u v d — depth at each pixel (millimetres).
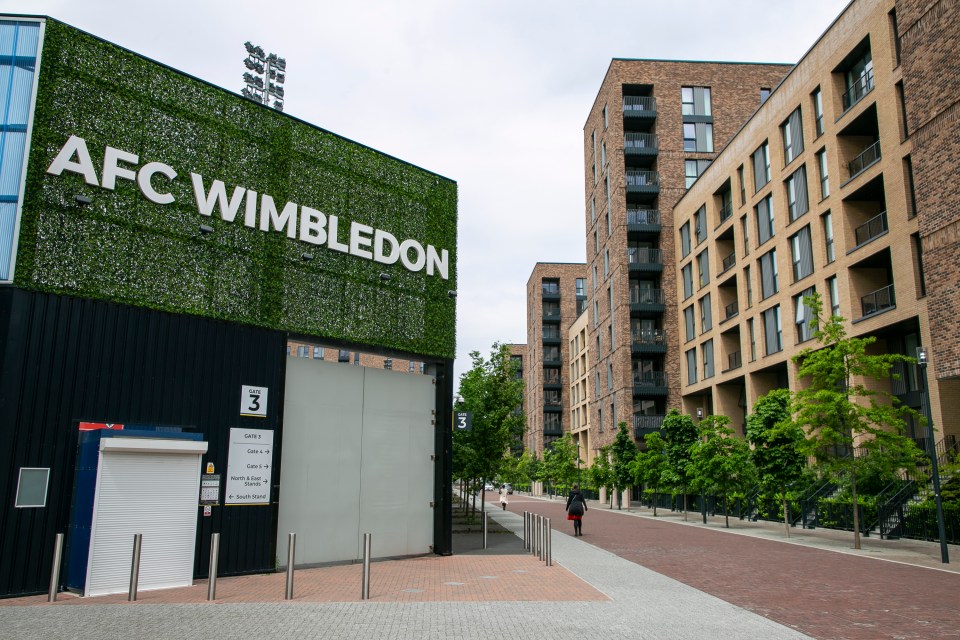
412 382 16562
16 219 10805
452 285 17828
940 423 22359
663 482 35750
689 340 47156
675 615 9281
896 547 19594
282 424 13641
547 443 86312
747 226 38094
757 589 11984
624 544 20516
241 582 11727
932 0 20844
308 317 14492
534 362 90875
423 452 16594
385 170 16734
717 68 52500
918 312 23688
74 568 10391
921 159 21156
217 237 13203
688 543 20906
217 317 12945
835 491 26000
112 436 10594
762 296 36531
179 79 13117
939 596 11297
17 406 10367
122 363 11547
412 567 14117
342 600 9906
